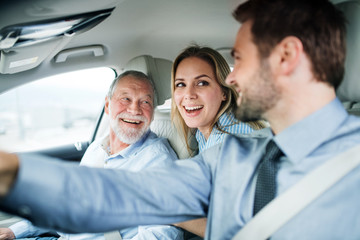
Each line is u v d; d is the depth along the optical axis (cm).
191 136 172
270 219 67
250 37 70
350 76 101
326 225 62
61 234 157
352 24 98
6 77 164
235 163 80
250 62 70
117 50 186
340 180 63
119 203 68
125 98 168
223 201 79
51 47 153
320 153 67
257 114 71
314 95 67
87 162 188
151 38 186
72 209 60
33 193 55
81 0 114
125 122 168
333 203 63
